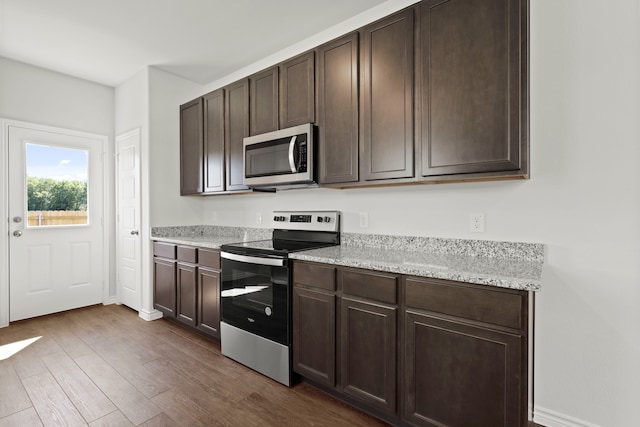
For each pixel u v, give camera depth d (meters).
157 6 2.30
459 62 1.64
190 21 2.49
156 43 2.82
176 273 2.99
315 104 2.27
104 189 3.71
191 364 2.33
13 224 3.12
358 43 2.04
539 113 1.68
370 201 2.35
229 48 2.92
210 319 2.66
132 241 3.51
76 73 3.42
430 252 2.06
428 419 1.50
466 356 1.39
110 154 3.76
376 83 1.95
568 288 1.62
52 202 3.37
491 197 1.85
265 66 3.11
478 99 1.59
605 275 1.53
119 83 3.67
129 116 3.55
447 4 1.68
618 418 1.52
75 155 3.51
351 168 2.06
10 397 1.90
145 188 3.31
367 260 1.77
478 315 1.35
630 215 1.48
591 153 1.56
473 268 1.53
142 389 2.00
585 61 1.56
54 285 3.38
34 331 2.91
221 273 2.50
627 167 1.48
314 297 1.92
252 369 2.26
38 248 3.28
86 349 2.56
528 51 1.49
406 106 1.83
